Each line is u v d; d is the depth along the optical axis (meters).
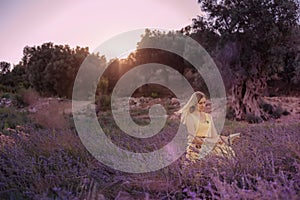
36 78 21.72
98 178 3.35
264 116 14.04
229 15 14.02
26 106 14.86
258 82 14.44
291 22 13.80
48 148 4.16
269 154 3.24
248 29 13.65
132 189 3.21
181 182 3.08
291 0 13.97
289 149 3.37
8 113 9.86
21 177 3.06
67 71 20.23
